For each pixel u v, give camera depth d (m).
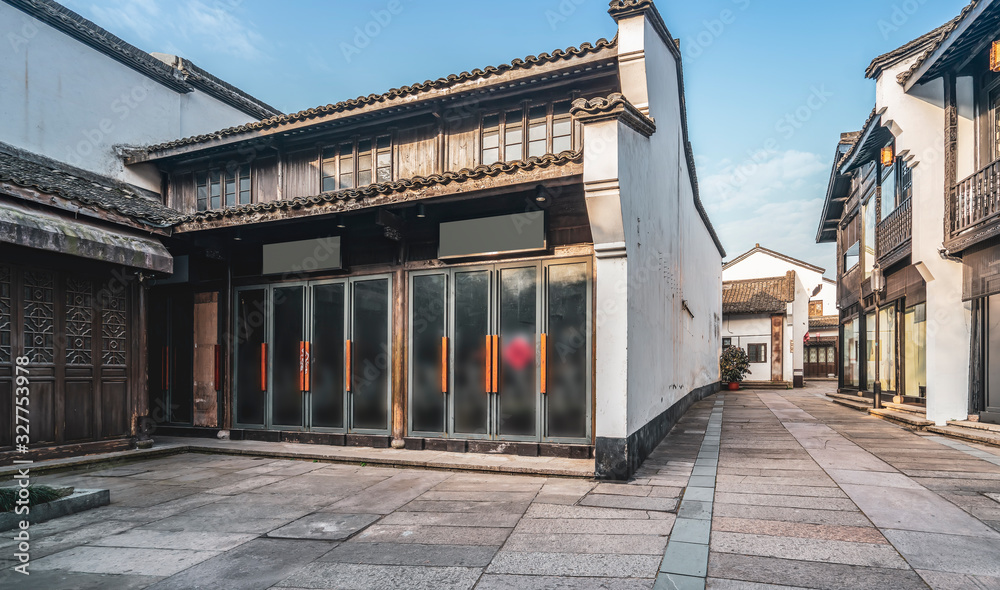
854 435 9.08
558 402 7.34
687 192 13.65
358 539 4.48
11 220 6.60
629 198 6.56
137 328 8.73
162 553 4.24
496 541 4.33
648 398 7.78
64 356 7.76
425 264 8.27
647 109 7.50
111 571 3.89
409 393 8.24
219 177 10.91
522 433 7.51
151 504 5.70
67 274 7.87
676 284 11.31
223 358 9.77
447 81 8.31
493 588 3.47
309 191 9.99
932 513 4.74
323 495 5.95
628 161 6.59
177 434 10.04
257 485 6.47
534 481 6.34
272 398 9.27
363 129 9.52
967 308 9.22
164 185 11.47
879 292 13.00
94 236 7.63
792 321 24.98
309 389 8.96
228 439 9.49
